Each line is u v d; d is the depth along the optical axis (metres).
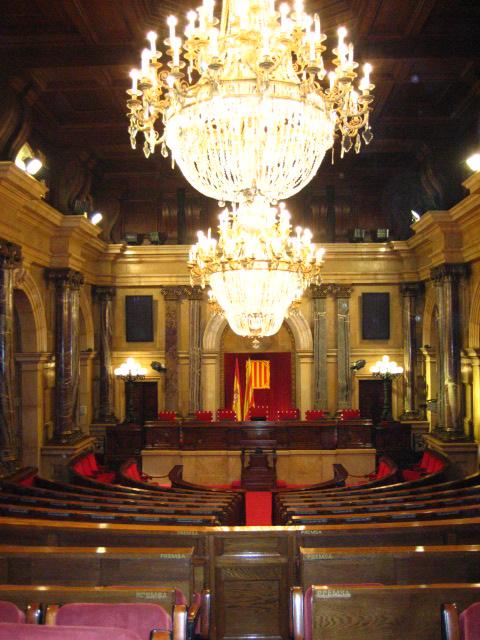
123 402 17.53
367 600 3.52
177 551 4.61
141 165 16.23
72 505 7.18
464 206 12.19
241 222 8.55
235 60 6.46
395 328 17.39
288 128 6.48
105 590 3.61
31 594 3.65
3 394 10.75
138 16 9.45
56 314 13.94
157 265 17.34
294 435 14.78
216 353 17.42
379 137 14.16
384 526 5.35
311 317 17.36
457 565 4.54
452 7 9.34
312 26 9.78
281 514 7.93
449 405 13.64
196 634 4.27
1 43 10.27
